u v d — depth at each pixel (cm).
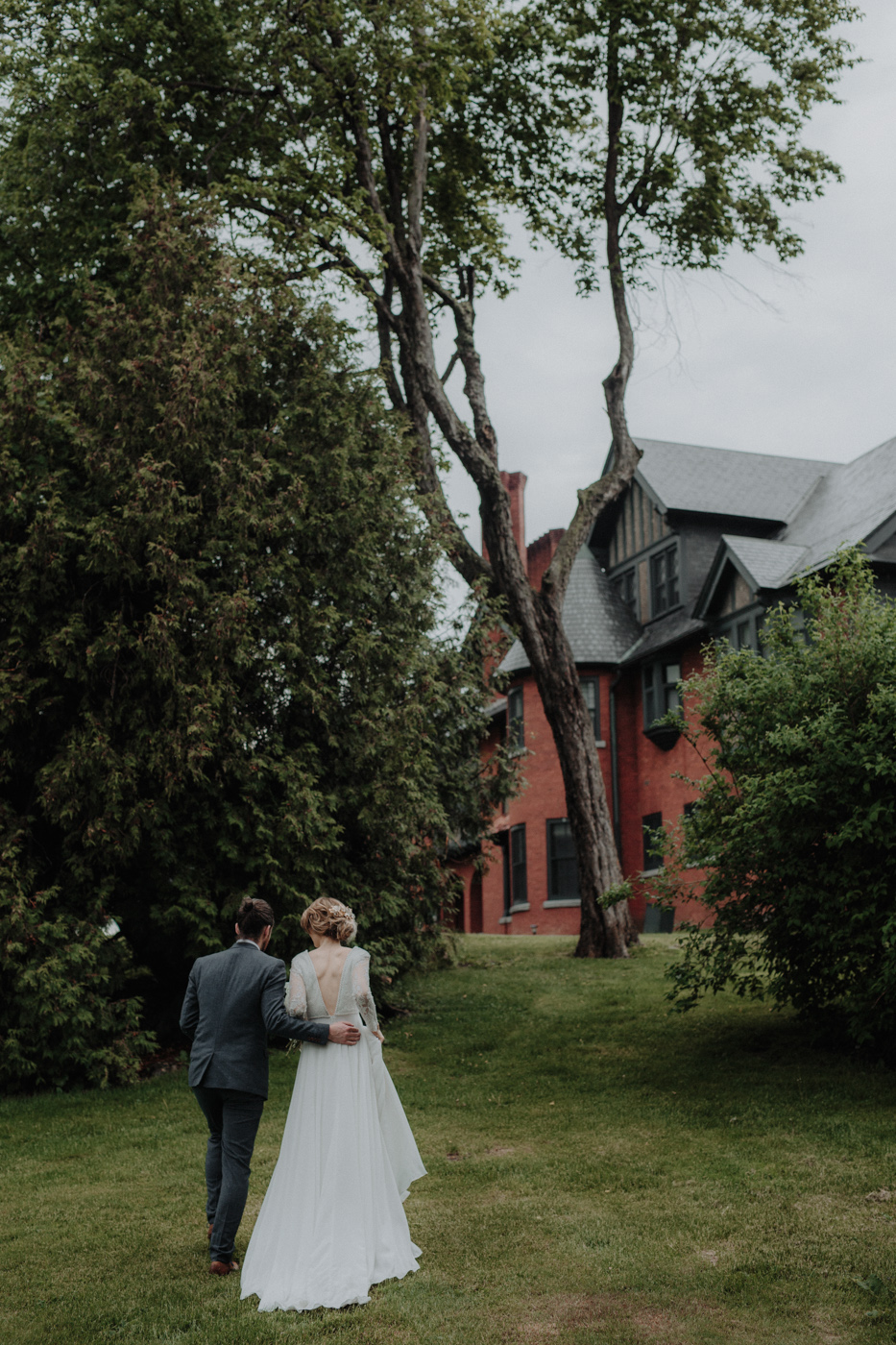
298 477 1179
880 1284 497
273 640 1178
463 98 1828
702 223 1994
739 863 945
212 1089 541
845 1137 747
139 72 1557
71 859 1076
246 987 548
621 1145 780
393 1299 489
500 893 3139
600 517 3080
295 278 1342
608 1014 1281
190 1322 473
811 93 1870
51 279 1438
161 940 1211
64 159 1451
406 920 1320
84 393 1116
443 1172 728
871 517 2234
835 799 900
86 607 1120
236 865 1167
